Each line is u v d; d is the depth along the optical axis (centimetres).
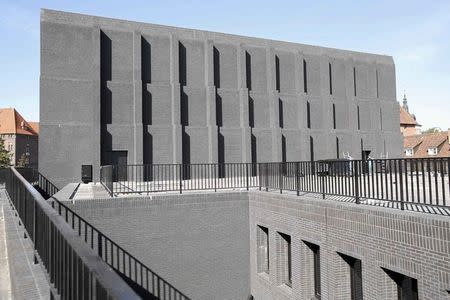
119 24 2833
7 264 650
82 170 2534
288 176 1116
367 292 717
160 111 2911
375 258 696
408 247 617
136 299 138
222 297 1277
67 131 2586
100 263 190
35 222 505
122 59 2817
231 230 1300
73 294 271
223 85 3188
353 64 3819
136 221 1185
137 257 1177
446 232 547
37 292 411
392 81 4050
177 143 2891
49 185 2447
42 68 2562
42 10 2595
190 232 1248
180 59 3039
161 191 1324
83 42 2688
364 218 728
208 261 1265
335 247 820
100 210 1144
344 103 3750
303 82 3516
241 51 3216
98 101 2656
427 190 1130
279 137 3306
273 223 1137
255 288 1270
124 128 2758
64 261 313
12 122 7888
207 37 3150
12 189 1015
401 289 690
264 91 3353
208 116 3047
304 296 965
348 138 3709
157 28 2969
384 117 3959
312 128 3559
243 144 3153
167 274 1211
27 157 7869
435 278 564
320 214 883
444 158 589
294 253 1008
